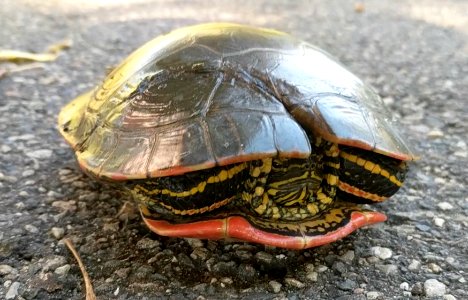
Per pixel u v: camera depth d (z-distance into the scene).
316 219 0.15
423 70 0.36
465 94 0.31
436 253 0.16
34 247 0.16
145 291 0.15
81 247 0.16
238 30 0.17
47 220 0.18
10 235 0.17
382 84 0.33
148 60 0.17
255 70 0.15
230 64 0.15
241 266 0.15
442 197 0.20
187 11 0.52
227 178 0.14
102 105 0.17
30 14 0.48
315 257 0.16
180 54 0.16
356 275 0.15
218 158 0.13
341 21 0.50
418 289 0.15
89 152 0.16
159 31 0.44
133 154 0.14
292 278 0.15
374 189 0.16
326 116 0.14
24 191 0.19
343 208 0.16
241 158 0.13
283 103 0.14
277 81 0.15
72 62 0.35
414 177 0.21
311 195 0.15
